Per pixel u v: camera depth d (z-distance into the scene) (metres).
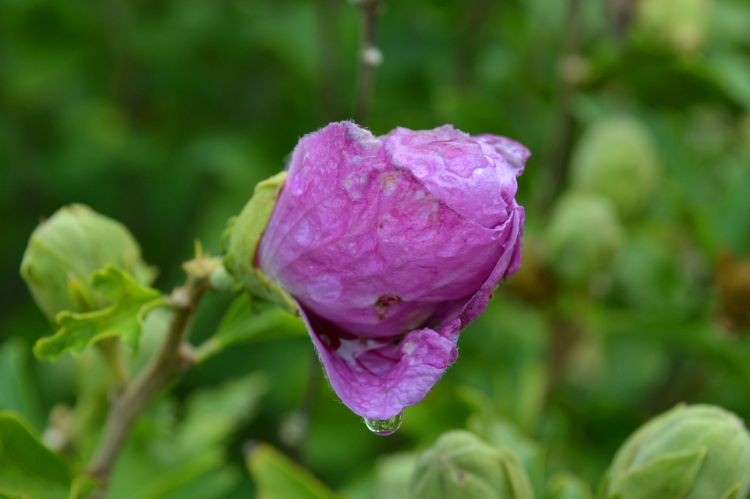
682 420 0.27
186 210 0.46
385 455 0.39
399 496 0.30
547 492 0.29
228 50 0.46
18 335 0.45
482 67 0.44
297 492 0.30
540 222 0.39
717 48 0.42
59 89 0.49
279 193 0.25
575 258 0.35
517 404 0.36
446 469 0.27
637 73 0.38
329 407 0.39
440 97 0.40
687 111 0.41
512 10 0.45
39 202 0.48
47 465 0.27
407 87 0.45
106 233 0.28
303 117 0.45
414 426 0.33
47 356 0.26
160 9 0.48
